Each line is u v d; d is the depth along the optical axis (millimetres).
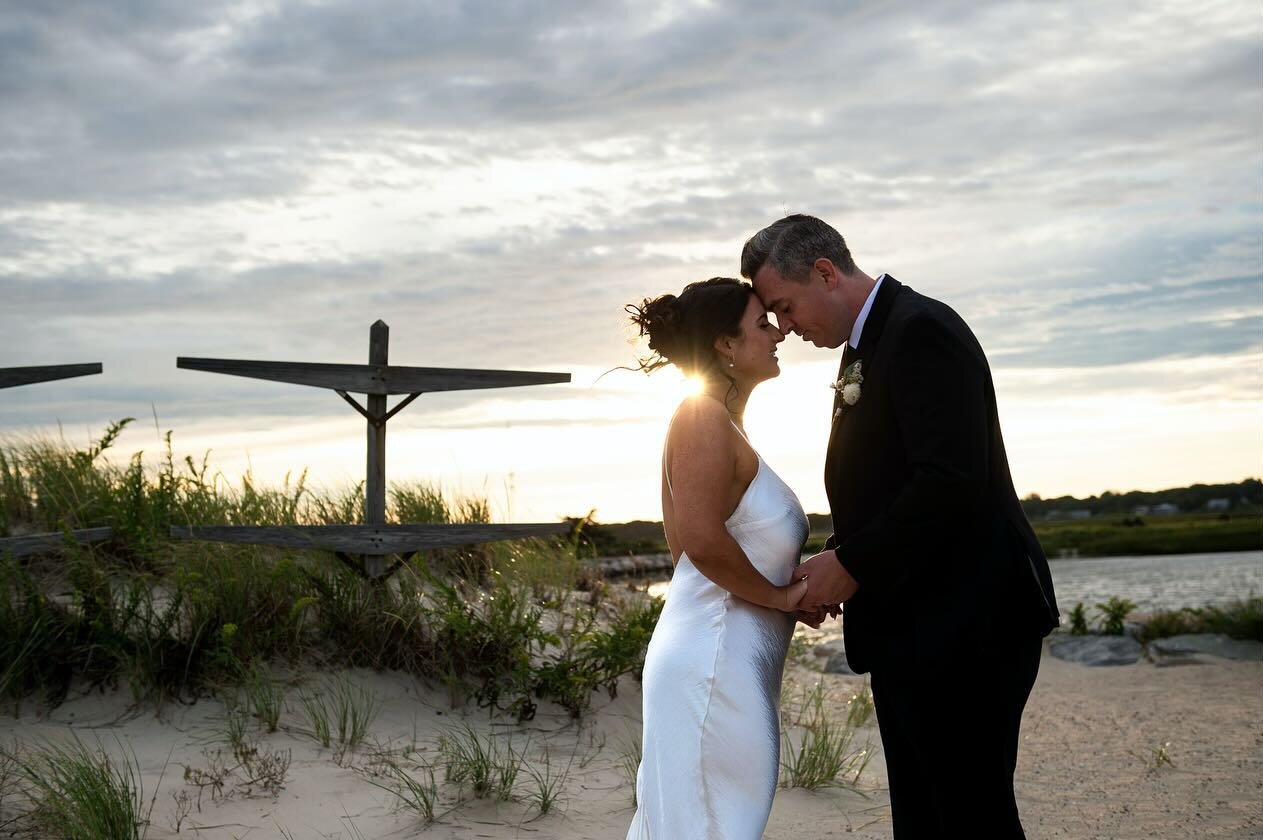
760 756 3041
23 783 4148
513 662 5859
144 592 5781
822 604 3076
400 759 4816
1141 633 9719
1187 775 5164
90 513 6746
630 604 7586
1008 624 3041
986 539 3070
